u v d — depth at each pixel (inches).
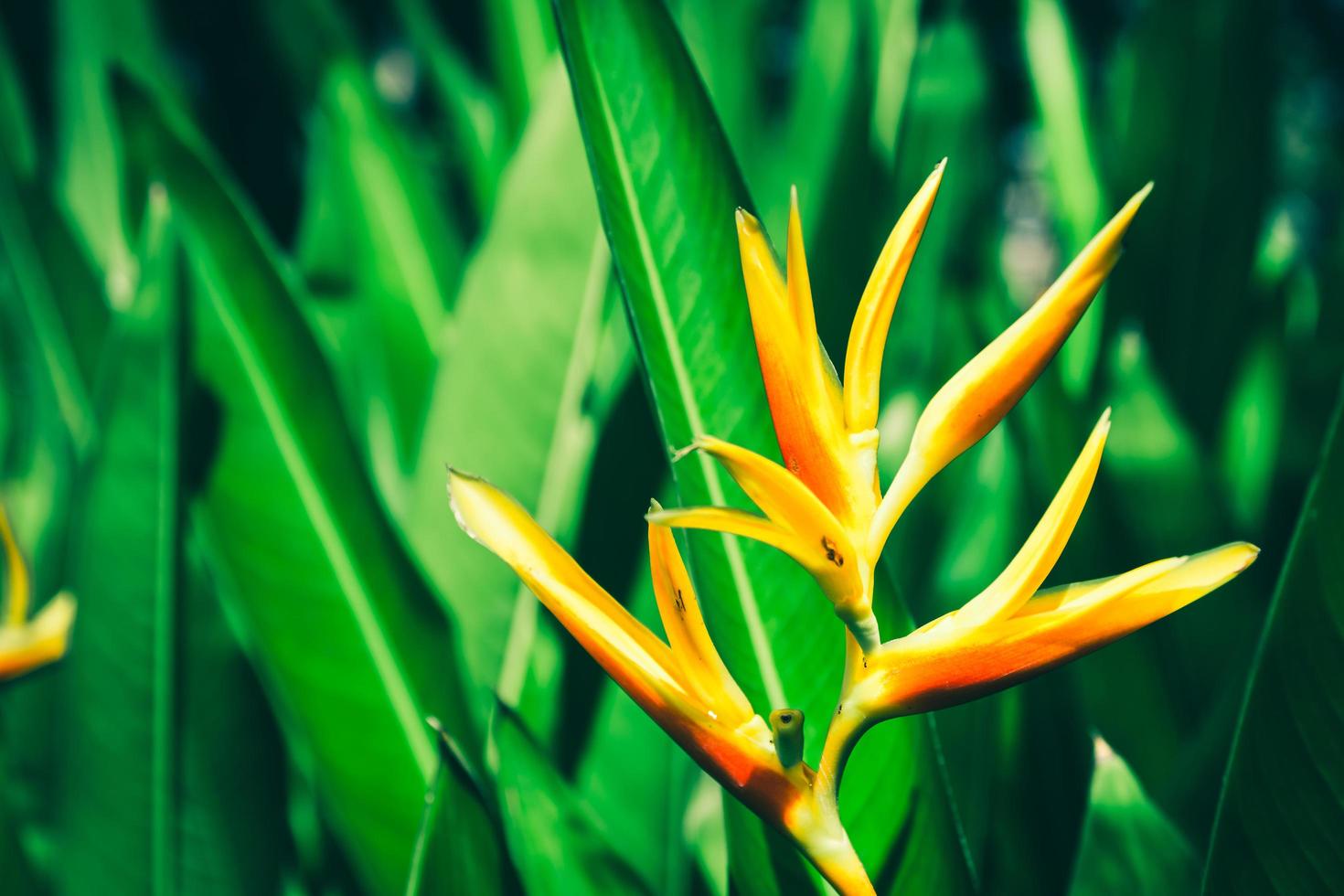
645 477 50.0
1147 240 72.4
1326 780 35.4
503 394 54.3
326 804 43.1
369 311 72.2
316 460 42.1
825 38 75.8
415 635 42.7
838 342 57.9
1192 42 69.5
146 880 43.2
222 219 41.3
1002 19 103.3
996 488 59.6
